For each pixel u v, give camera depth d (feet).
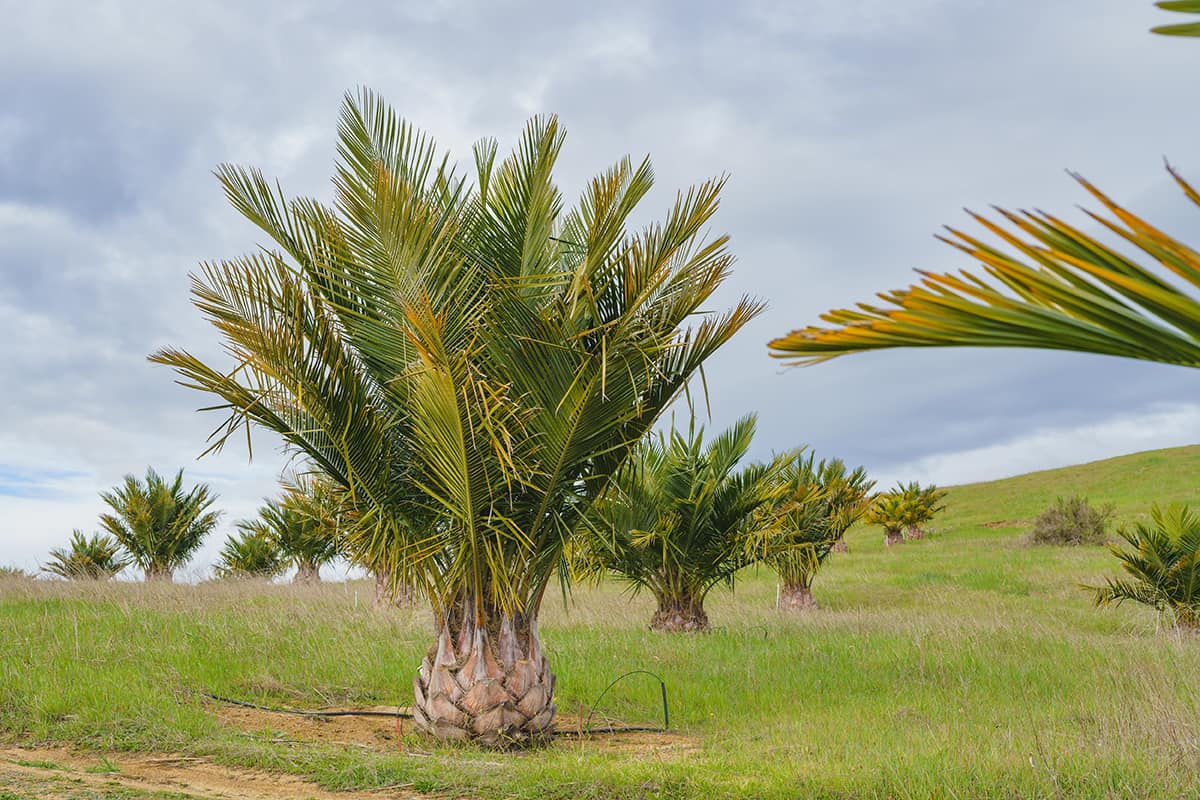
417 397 23.27
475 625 25.46
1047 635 41.55
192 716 24.90
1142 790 17.99
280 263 23.49
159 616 39.63
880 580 77.66
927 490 118.01
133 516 71.20
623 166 23.94
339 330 25.40
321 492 27.84
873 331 5.59
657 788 19.25
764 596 70.49
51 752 21.99
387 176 22.40
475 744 24.64
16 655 30.96
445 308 23.41
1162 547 47.70
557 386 23.88
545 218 26.02
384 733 26.32
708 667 35.14
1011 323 5.25
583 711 30.27
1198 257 4.73
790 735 24.50
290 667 32.99
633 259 23.82
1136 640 41.88
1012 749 20.89
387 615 43.75
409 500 26.05
